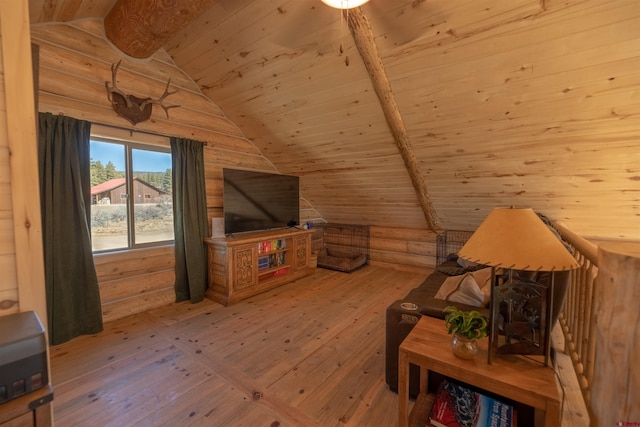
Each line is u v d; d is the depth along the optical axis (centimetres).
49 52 223
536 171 270
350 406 165
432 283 266
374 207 453
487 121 236
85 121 240
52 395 77
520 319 119
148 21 210
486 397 132
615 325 92
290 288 375
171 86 301
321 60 234
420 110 248
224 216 334
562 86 191
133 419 153
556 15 157
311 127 323
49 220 221
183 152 309
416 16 180
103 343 231
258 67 263
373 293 357
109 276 267
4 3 82
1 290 85
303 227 448
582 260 160
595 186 260
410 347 130
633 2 142
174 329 256
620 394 91
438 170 315
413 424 131
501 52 185
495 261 111
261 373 194
